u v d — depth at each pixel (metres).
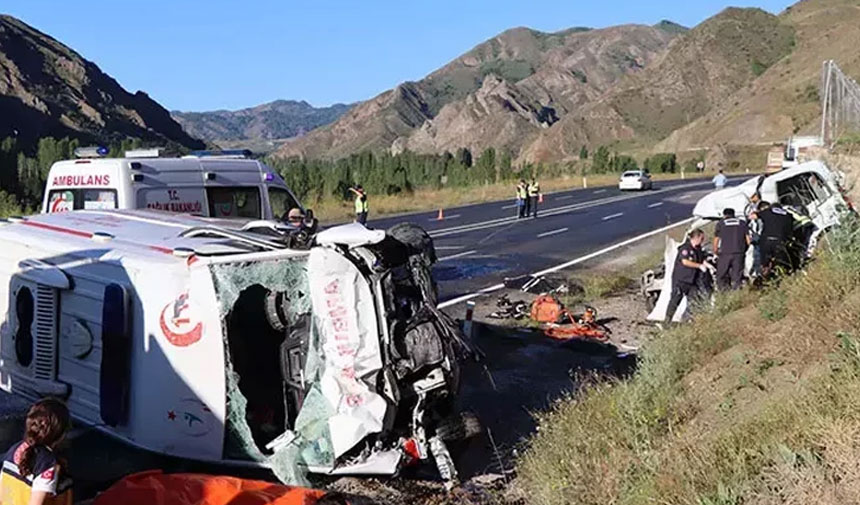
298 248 6.86
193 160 11.91
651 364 8.09
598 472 5.92
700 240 12.16
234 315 6.94
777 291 9.20
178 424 6.43
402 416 6.80
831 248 8.99
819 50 163.88
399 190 48.66
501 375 10.02
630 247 22.58
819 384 5.74
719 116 160.38
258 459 6.40
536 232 26.70
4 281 7.91
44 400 4.42
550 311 12.49
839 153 18.28
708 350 8.25
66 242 7.56
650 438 6.34
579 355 10.96
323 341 6.47
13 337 7.70
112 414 6.64
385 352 6.50
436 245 23.12
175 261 6.55
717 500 4.71
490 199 44.84
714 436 5.78
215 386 6.32
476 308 13.93
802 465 4.82
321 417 6.42
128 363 6.63
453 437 7.09
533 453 6.98
